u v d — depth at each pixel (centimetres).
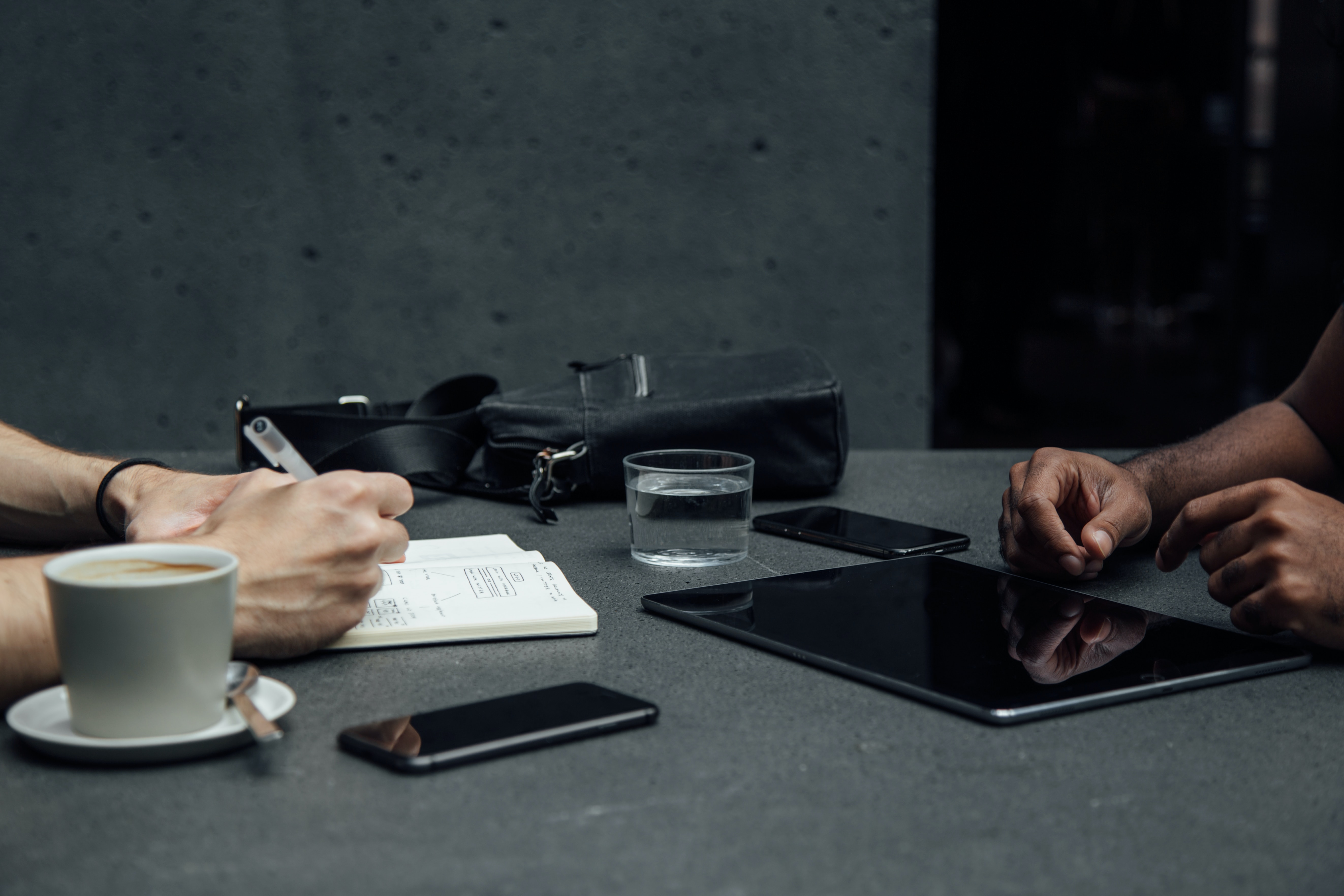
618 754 59
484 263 276
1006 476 138
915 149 275
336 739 61
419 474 132
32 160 270
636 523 99
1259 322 544
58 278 275
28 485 103
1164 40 611
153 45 267
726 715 64
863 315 280
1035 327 719
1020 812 53
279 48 267
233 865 48
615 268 277
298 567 71
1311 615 72
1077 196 670
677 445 122
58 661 62
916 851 49
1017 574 95
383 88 270
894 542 102
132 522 93
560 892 46
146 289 275
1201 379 565
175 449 281
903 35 271
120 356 278
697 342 280
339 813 52
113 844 50
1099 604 83
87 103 268
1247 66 593
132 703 57
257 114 269
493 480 128
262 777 56
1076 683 67
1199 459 108
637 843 50
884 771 57
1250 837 50
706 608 82
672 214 275
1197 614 84
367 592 74
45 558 70
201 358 278
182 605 56
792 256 278
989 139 437
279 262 275
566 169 273
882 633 76
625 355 140
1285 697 67
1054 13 419
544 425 122
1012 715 63
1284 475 110
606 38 269
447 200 274
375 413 149
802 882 47
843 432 125
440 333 278
